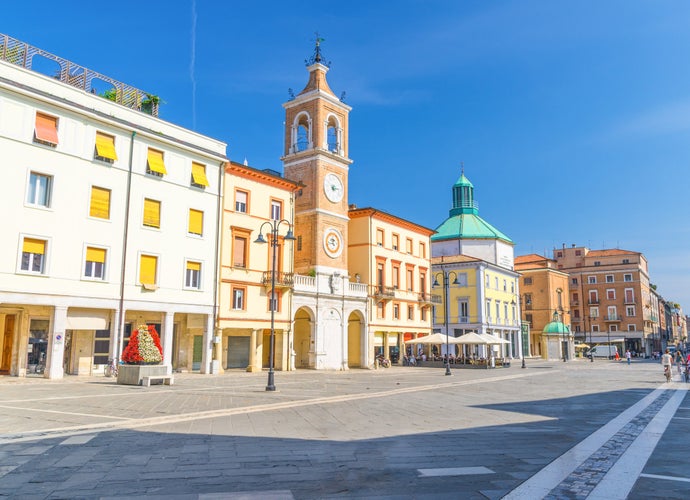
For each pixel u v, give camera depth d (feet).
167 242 108.58
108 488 25.48
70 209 93.15
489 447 36.37
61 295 90.79
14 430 41.42
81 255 94.12
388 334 174.50
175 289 109.19
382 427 45.34
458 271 230.27
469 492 24.95
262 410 55.93
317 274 145.79
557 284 314.76
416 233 195.83
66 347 100.94
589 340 351.25
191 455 32.91
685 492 25.07
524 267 316.19
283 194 137.59
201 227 116.37
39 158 89.56
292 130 158.92
